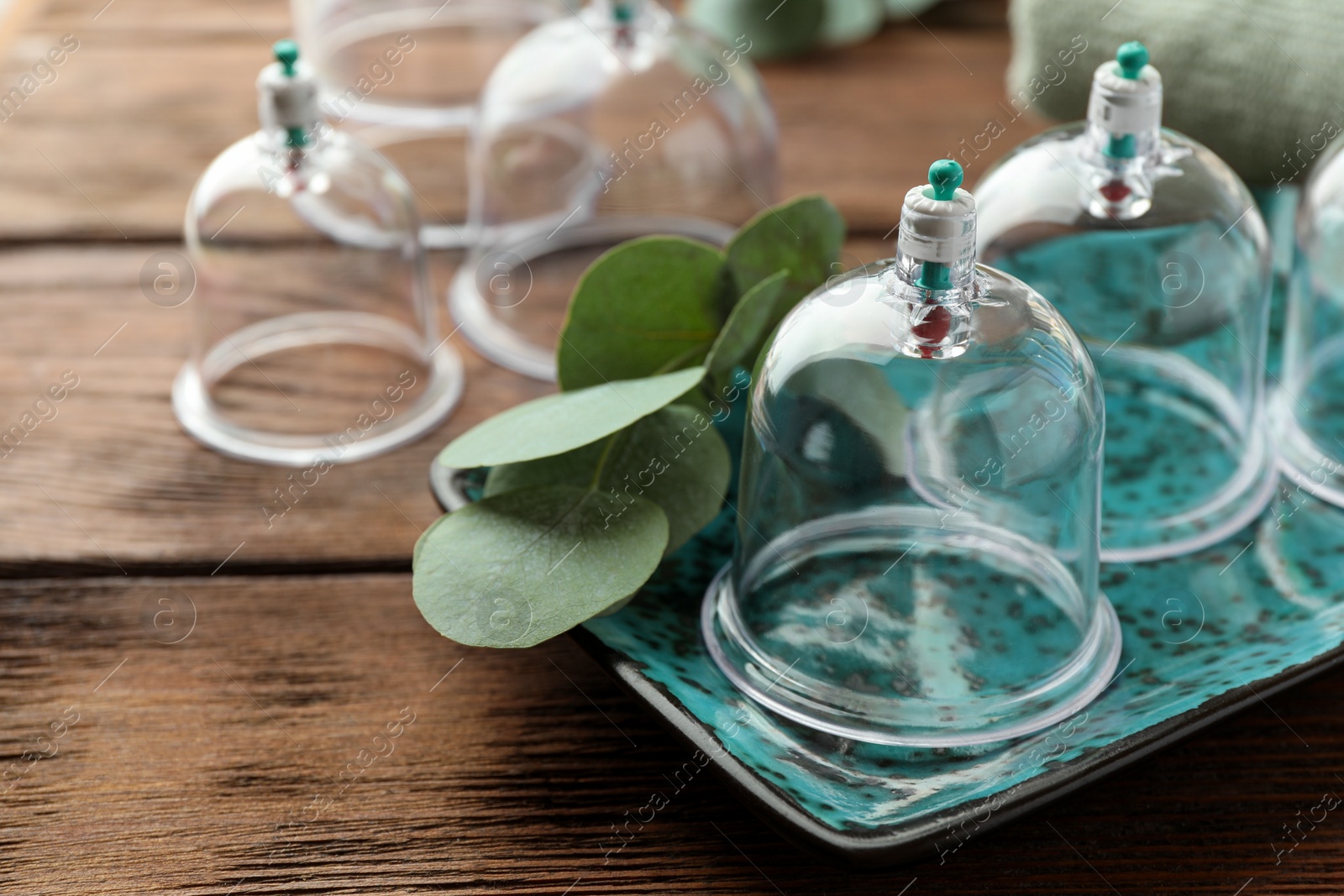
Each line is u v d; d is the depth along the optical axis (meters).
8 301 0.51
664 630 0.41
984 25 0.64
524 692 0.41
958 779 0.38
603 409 0.40
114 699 0.41
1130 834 0.38
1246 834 0.38
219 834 0.39
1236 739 0.40
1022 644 0.39
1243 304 0.43
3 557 0.44
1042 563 0.40
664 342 0.43
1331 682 0.41
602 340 0.43
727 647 0.40
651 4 0.52
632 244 0.43
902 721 0.39
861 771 0.38
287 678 0.41
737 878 0.38
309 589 0.43
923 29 0.64
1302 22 0.47
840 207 0.53
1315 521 0.43
